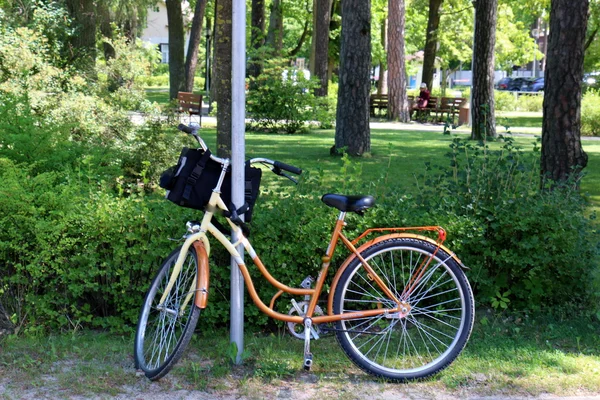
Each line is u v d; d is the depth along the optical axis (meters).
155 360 4.27
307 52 55.28
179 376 4.16
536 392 4.04
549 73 8.36
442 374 4.25
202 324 4.83
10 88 9.05
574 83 8.26
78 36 15.81
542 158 8.50
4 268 4.80
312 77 22.27
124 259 4.77
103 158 6.64
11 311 4.85
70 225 4.71
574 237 5.20
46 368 4.22
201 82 55.09
